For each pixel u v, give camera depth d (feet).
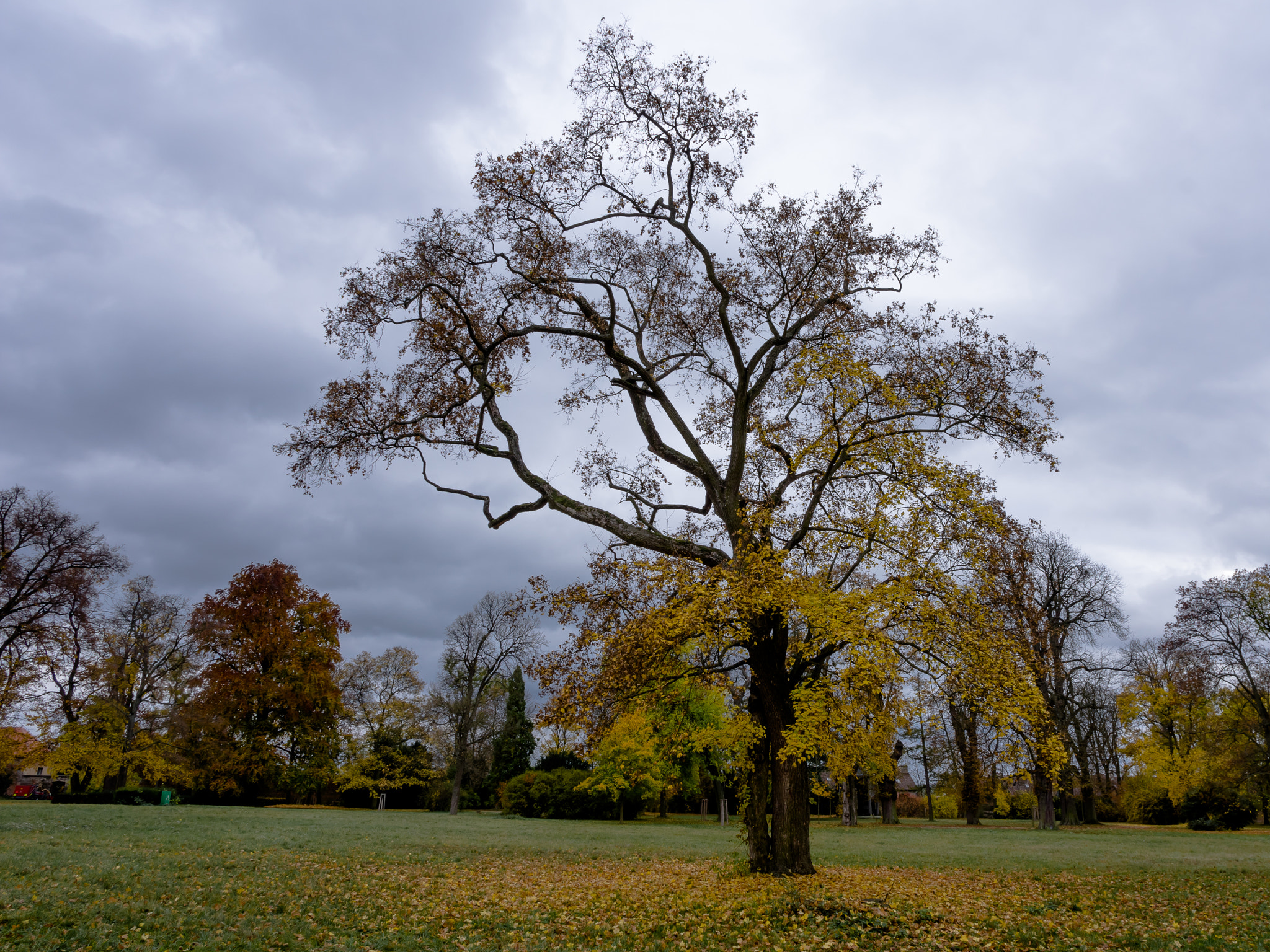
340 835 68.23
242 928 27.37
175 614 151.02
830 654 42.34
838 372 44.93
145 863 39.86
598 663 46.11
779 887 39.52
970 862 61.57
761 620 44.62
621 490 59.00
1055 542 116.78
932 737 136.77
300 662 144.25
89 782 137.90
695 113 50.19
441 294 54.08
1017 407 46.80
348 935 28.12
